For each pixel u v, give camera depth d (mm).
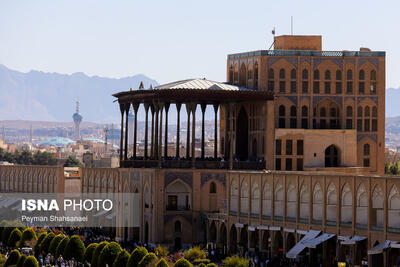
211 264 89000
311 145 137500
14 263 108000
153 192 128750
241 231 116250
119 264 95688
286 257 105500
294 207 107000
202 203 129875
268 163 134125
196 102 130625
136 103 140375
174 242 129000
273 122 134375
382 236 92562
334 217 100250
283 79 140250
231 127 131125
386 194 92188
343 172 135750
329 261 99938
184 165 129875
